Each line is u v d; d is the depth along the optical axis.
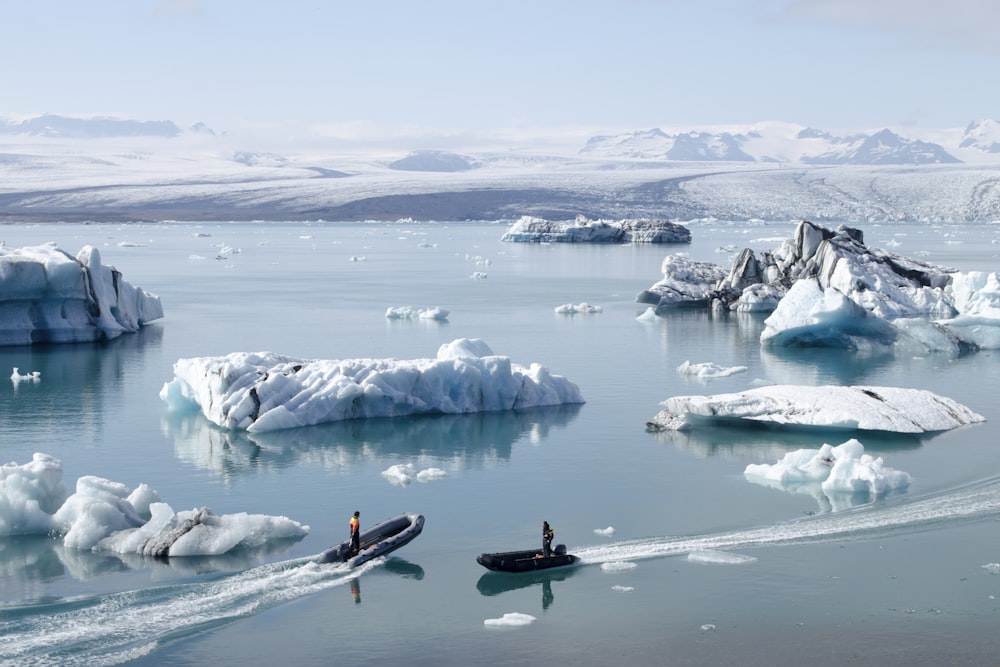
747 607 29.62
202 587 31.09
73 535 34.53
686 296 107.75
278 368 53.66
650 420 52.62
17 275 73.69
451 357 56.53
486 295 118.38
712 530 36.06
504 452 46.75
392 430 50.78
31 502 35.94
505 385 55.12
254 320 92.81
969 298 86.31
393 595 30.84
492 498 40.16
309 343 78.56
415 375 54.06
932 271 93.88
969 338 77.94
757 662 26.36
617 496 40.25
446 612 29.64
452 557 33.97
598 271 157.12
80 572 32.25
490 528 36.72
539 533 36.19
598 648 27.30
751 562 32.91
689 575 32.00
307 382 53.25
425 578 32.19
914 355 75.00
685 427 50.50
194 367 53.94
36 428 51.12
